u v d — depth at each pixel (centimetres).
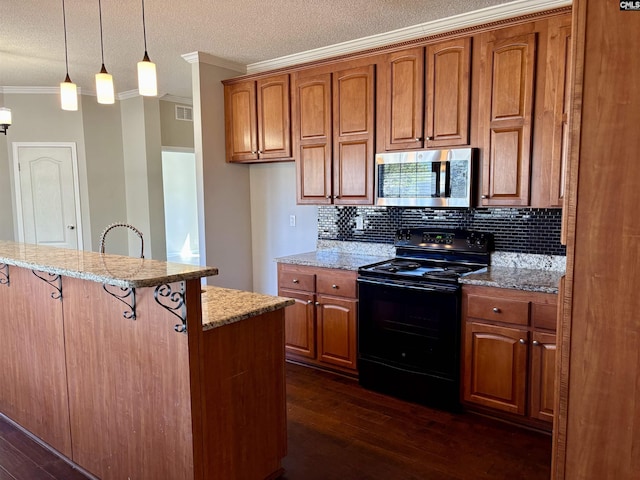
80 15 314
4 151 557
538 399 267
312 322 367
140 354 198
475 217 337
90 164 582
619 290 137
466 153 296
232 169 445
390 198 334
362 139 348
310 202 384
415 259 360
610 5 130
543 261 311
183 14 314
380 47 329
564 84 262
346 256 390
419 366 308
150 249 591
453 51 301
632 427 138
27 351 261
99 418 223
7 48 389
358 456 250
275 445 226
